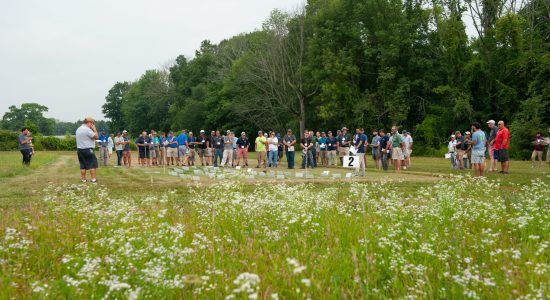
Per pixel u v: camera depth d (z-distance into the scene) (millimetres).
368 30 50000
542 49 42781
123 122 123938
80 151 14477
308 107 57062
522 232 5957
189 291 4094
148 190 12852
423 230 6191
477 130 16297
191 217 7781
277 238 5988
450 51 46812
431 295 3885
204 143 26297
